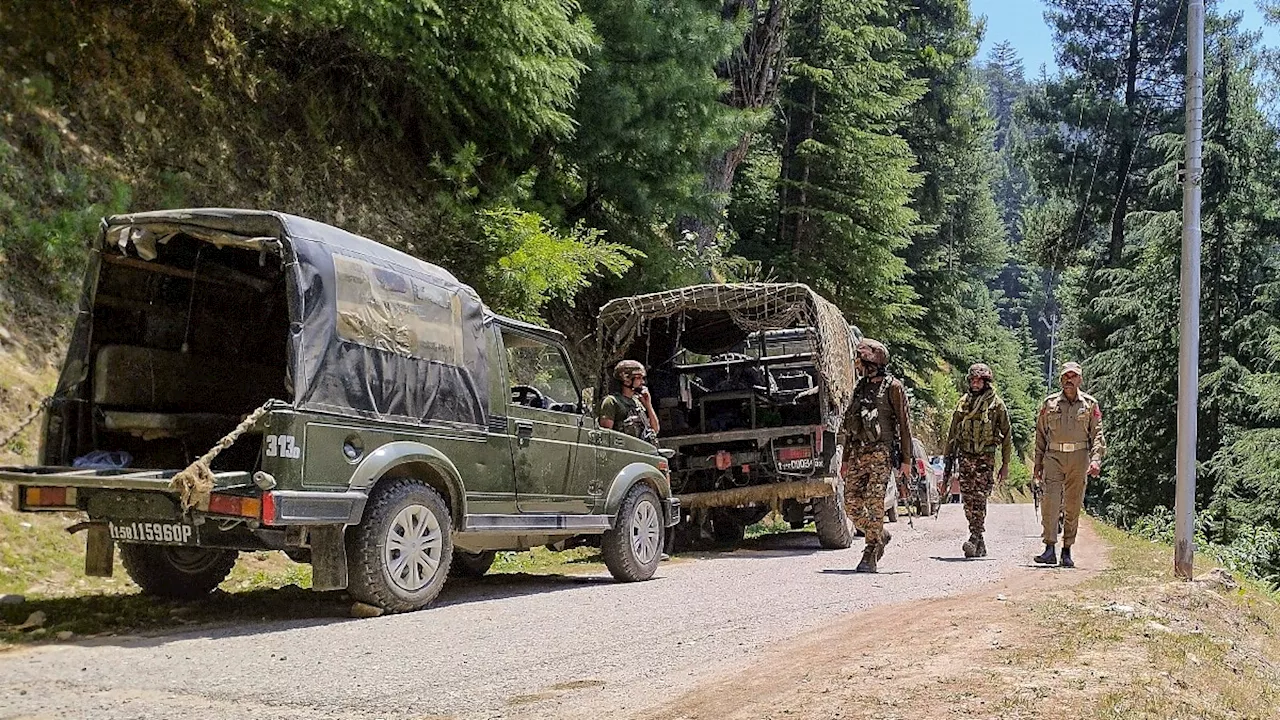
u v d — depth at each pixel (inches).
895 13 1465.3
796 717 159.2
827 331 494.6
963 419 453.4
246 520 227.9
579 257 557.9
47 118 394.3
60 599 262.5
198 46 472.7
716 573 387.2
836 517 498.3
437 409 279.1
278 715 162.1
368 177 536.4
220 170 456.1
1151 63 1736.0
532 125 563.2
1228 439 1162.0
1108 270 1446.9
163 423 262.1
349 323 251.9
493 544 317.1
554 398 346.9
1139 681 182.5
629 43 655.1
